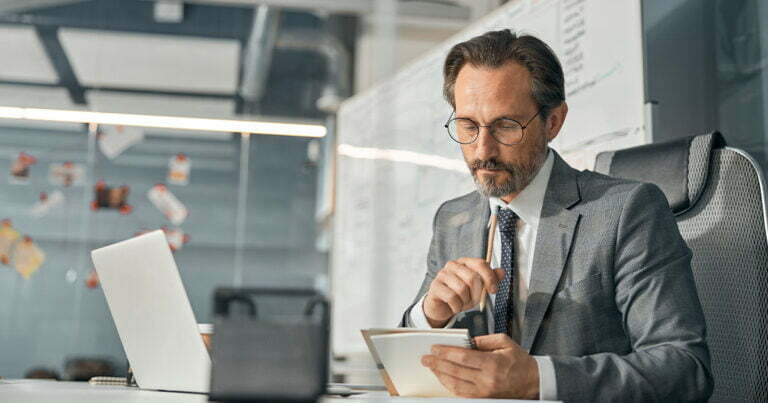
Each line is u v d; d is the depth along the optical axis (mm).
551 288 1200
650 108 1848
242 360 666
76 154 6113
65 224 5973
